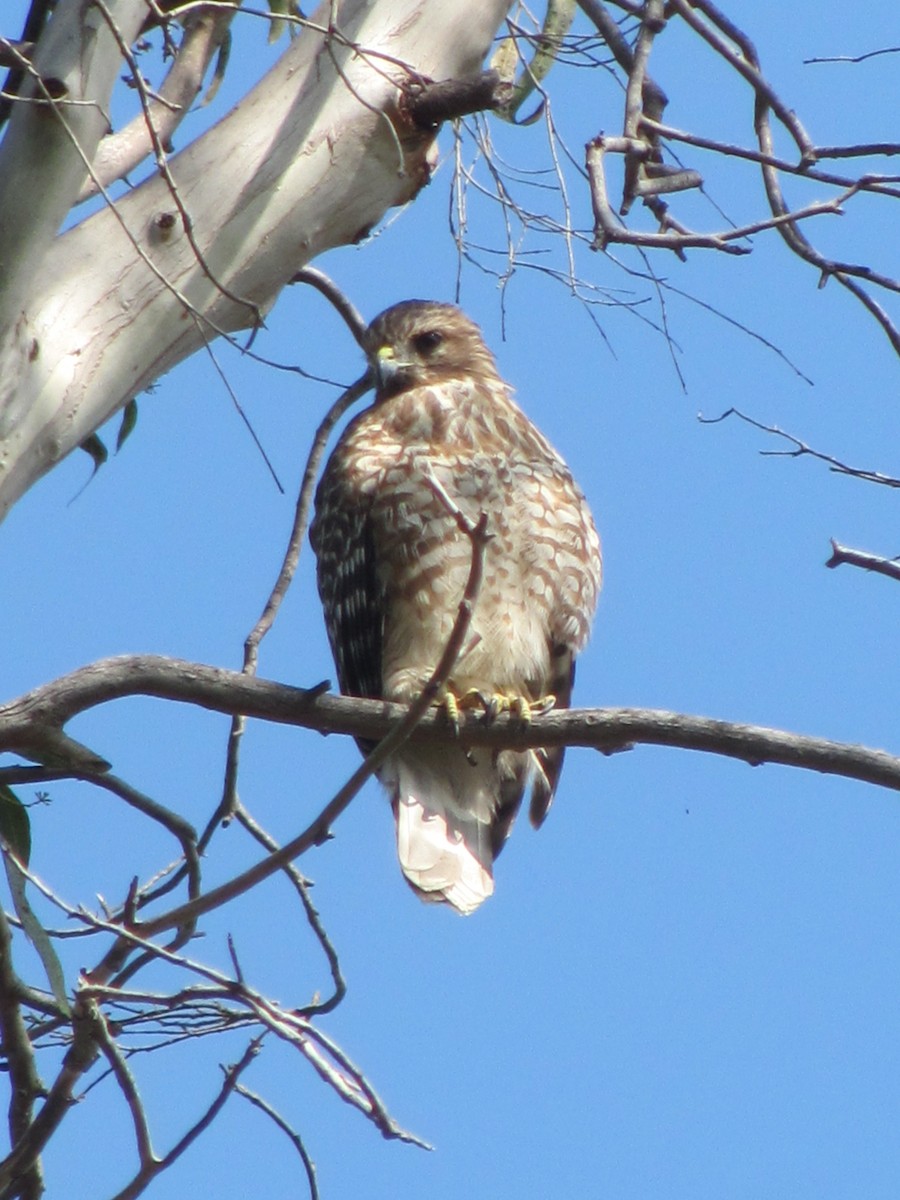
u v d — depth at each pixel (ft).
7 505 25.25
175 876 30.07
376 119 29.30
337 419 34.55
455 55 30.32
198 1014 27.78
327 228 29.04
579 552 38.52
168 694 28.02
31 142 25.48
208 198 27.89
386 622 38.06
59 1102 26.43
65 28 25.82
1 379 25.29
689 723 27.37
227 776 30.25
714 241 28.99
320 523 39.42
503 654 37.68
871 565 28.37
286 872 28.53
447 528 37.37
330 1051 24.18
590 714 28.19
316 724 28.27
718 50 32.32
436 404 38.65
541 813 38.40
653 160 34.65
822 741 26.45
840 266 30.63
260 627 31.09
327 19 29.53
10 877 26.78
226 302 27.96
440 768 36.65
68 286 26.30
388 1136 23.57
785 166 30.30
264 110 28.96
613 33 36.83
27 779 28.94
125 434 35.76
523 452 38.47
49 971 25.96
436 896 35.27
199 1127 26.16
